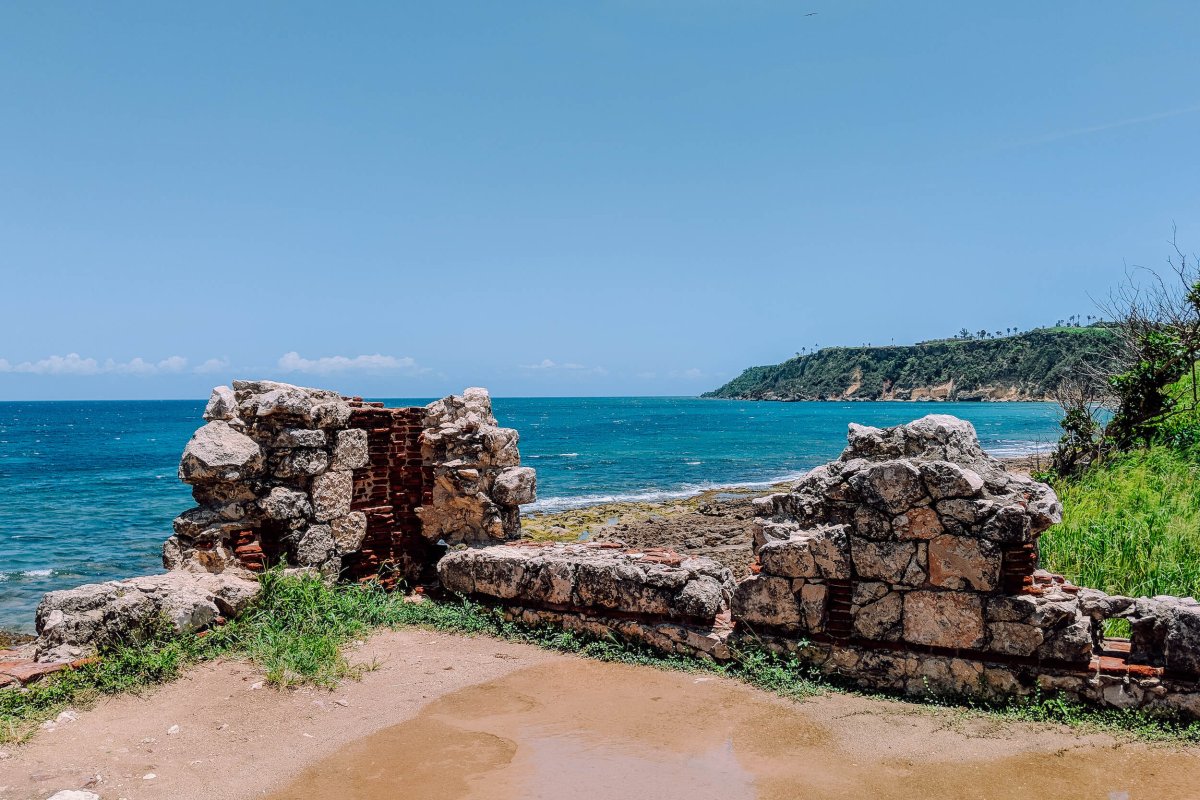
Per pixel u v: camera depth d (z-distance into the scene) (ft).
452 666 24.11
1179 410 43.80
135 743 18.34
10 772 16.62
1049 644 20.04
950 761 17.78
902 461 21.44
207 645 24.13
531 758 17.99
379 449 32.63
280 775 17.12
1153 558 28.40
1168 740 18.42
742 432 268.82
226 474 27.27
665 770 17.43
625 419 401.08
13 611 51.75
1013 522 20.24
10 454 196.85
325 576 29.99
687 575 24.72
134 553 72.02
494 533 31.45
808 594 22.56
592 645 25.34
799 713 20.47
